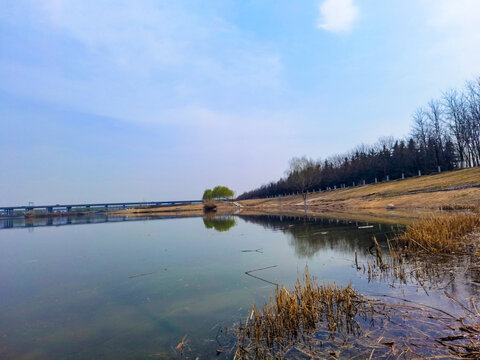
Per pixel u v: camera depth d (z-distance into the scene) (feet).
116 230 83.51
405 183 135.13
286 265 29.81
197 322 16.96
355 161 231.91
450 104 149.59
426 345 12.35
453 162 163.63
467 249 28.07
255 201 299.99
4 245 57.52
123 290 24.16
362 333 13.92
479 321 14.07
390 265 26.23
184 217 145.28
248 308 18.70
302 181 196.44
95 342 15.15
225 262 33.06
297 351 12.80
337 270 26.43
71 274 30.48
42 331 16.69
